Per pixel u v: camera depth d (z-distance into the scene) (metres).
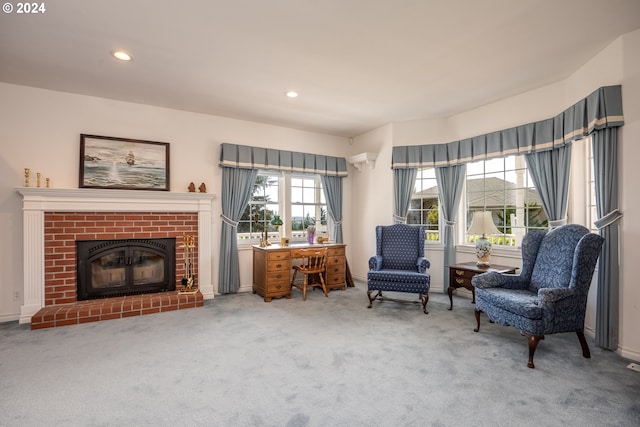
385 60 2.99
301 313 3.70
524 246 3.23
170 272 4.18
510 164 4.16
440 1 2.16
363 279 5.58
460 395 2.02
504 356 2.58
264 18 2.34
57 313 3.23
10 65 3.05
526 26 2.45
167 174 4.18
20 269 3.48
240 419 1.77
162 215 4.11
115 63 3.02
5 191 3.44
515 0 2.15
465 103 4.12
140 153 4.04
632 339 2.54
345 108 4.30
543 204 3.57
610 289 2.66
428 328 3.21
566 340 2.91
